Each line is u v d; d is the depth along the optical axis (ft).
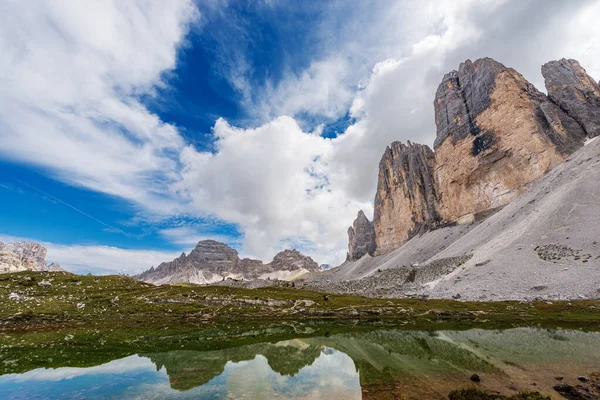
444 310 241.76
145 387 77.87
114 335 161.38
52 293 316.60
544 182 503.61
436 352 109.81
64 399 69.46
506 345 115.44
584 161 456.04
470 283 337.31
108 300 303.07
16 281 344.49
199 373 91.50
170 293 354.54
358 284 571.28
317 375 87.04
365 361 102.22
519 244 365.20
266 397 68.95
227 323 208.64
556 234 344.49
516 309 225.97
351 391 71.46
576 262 280.51
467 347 115.75
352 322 210.59
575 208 367.04
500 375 77.71
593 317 173.99
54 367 99.66
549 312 202.69
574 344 111.55
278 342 143.23
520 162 594.65
